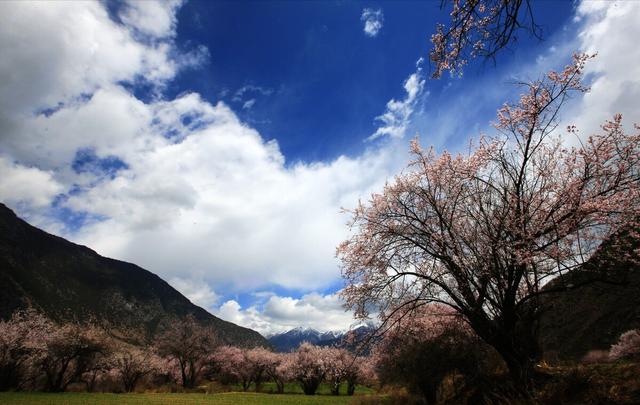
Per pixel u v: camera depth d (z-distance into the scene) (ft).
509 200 42.01
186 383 203.82
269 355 229.66
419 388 66.39
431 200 44.65
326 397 150.41
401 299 47.67
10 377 149.07
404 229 46.01
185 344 202.39
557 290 39.45
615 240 36.78
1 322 151.64
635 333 53.93
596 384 32.58
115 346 170.91
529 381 38.52
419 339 63.52
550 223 40.40
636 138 38.96
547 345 81.30
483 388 50.88
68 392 151.74
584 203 38.09
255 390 214.28
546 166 43.14
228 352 231.71
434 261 45.14
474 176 43.88
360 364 116.98
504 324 40.86
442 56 20.89
